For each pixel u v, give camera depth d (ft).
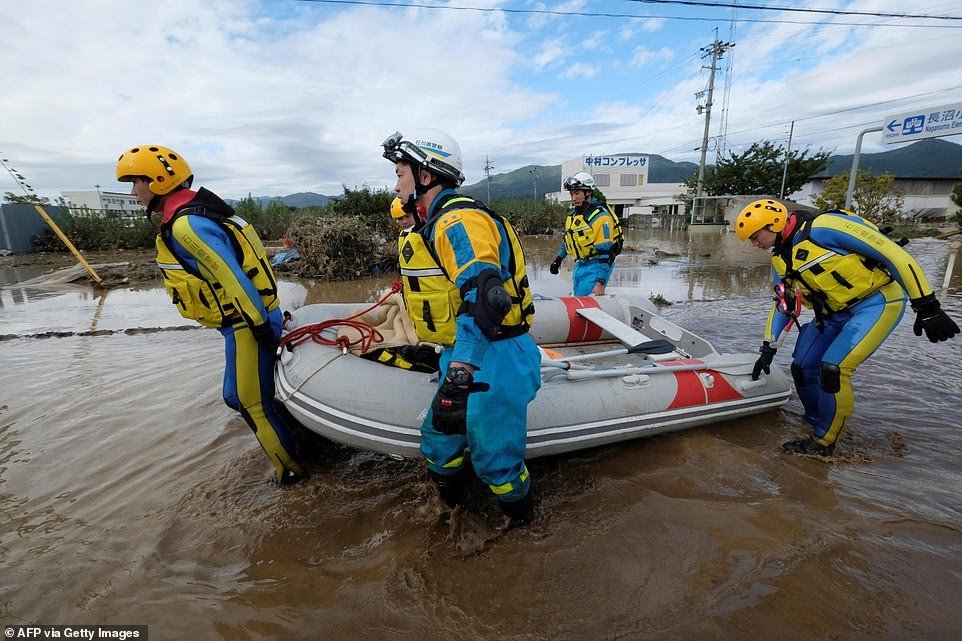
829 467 9.85
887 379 14.17
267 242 75.97
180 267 8.54
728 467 9.92
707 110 113.39
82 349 19.44
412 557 7.70
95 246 66.80
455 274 6.57
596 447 10.89
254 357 9.09
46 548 8.09
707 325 21.45
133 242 68.59
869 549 7.44
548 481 9.78
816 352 10.90
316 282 37.88
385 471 10.34
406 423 8.89
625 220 146.72
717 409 11.50
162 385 15.24
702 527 8.12
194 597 7.04
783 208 10.48
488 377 7.14
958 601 6.47
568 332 16.21
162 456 11.03
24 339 21.16
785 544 7.61
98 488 9.82
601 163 193.88
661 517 8.43
